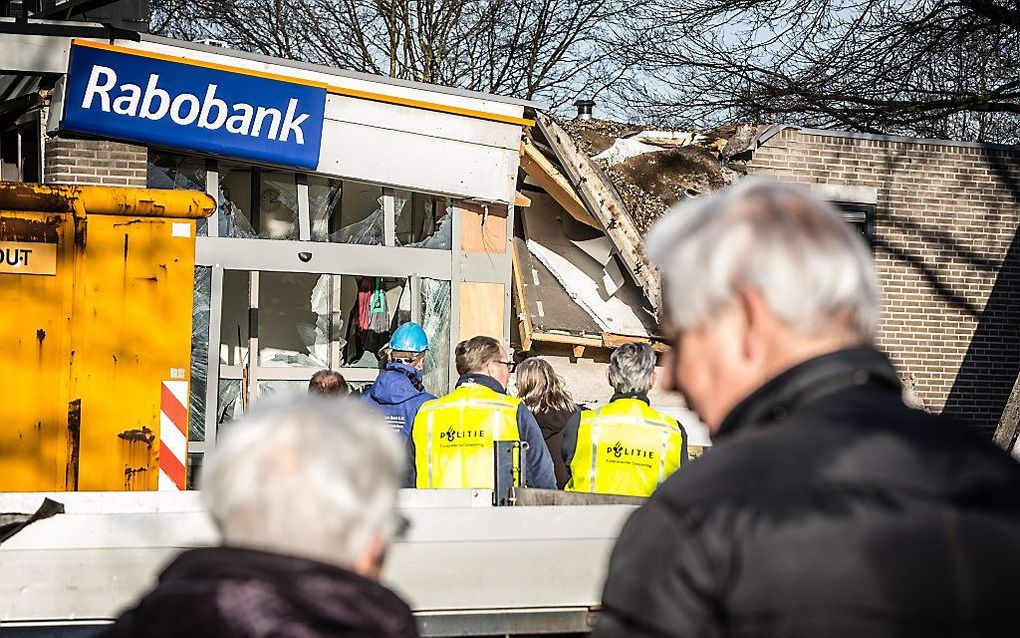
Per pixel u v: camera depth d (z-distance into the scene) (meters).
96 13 13.90
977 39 21.48
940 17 21.50
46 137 11.59
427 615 3.42
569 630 3.48
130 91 11.43
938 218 17.70
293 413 1.93
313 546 1.83
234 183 12.09
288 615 1.75
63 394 7.85
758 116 23.80
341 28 28.88
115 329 7.94
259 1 28.52
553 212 14.33
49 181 11.48
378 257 12.36
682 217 2.10
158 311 8.00
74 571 3.32
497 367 6.74
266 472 1.86
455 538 3.64
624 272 14.20
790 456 1.86
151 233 8.01
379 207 12.55
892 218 17.50
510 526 3.67
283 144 11.82
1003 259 17.97
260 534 1.84
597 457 6.04
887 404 1.97
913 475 1.84
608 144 15.91
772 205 2.03
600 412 6.14
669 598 1.81
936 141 17.67
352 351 12.47
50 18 11.67
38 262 7.84
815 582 1.74
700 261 2.01
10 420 7.78
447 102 12.52
